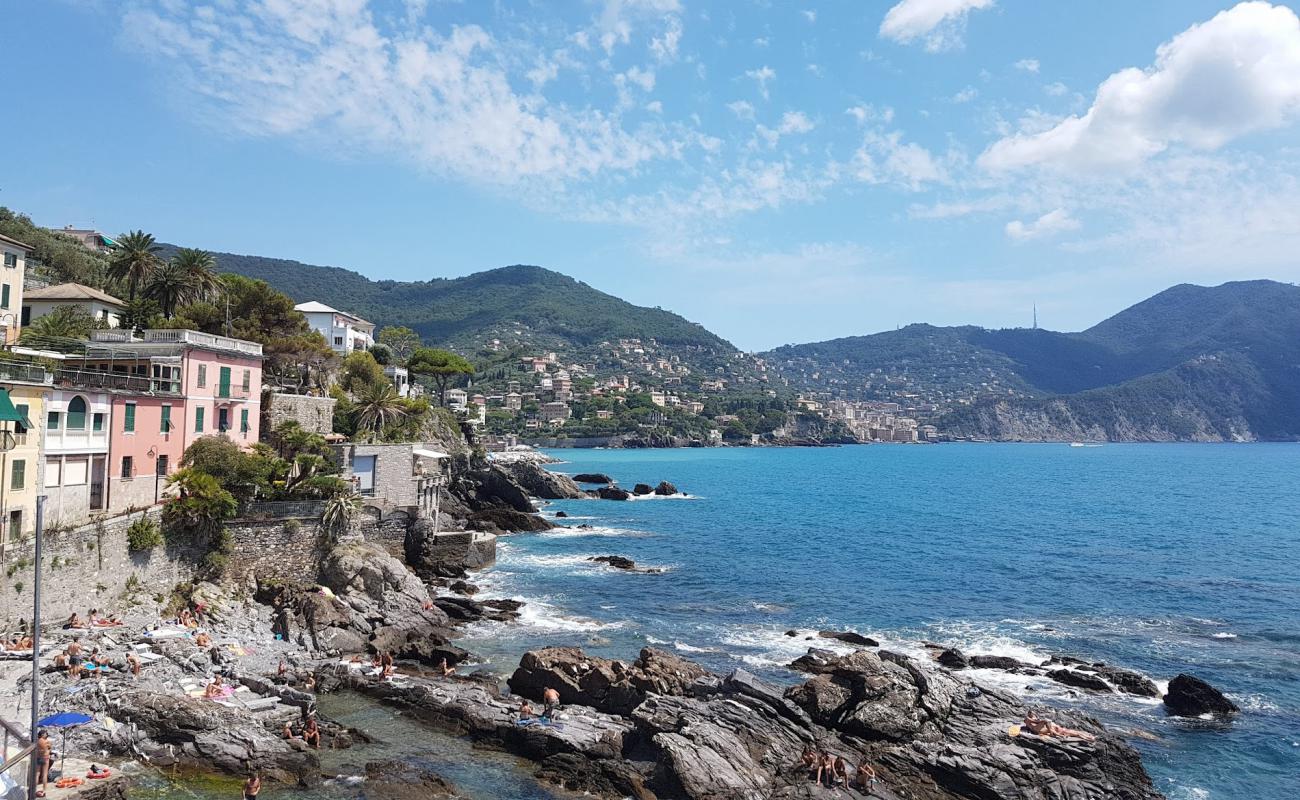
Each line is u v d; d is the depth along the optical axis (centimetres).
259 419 6850
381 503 7044
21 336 5906
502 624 5822
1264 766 3731
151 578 4941
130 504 4969
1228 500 16088
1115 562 8756
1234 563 8756
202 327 8394
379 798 3128
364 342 15238
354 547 6062
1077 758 3494
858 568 8306
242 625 4912
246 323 8712
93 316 7594
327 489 6191
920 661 4266
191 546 5281
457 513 11244
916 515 13275
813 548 9638
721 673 4750
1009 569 8294
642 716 3712
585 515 13300
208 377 5972
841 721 3753
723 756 3356
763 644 5428
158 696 3462
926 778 3456
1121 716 4266
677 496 16812
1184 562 8794
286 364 8969
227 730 3366
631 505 15025
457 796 3234
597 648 5259
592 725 3750
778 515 13275
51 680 3553
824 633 5600
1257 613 6462
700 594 6994
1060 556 9138
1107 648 5472
